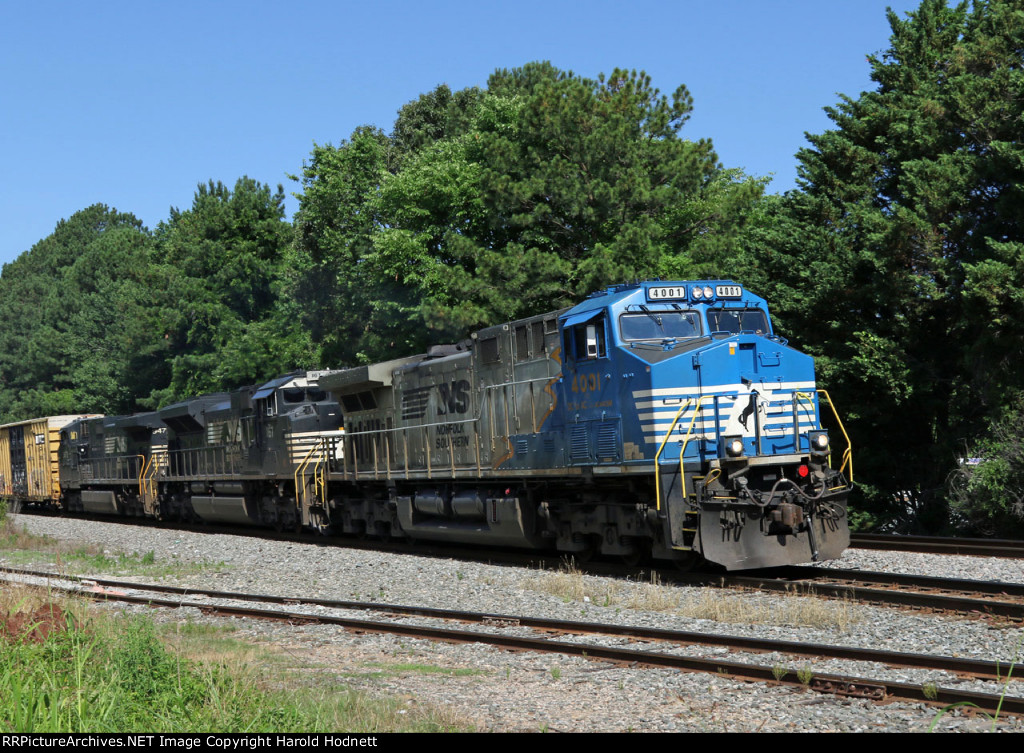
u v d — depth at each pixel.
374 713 8.09
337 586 17.19
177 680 8.70
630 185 29.97
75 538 29.72
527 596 14.67
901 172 27.17
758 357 15.80
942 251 25.03
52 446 42.94
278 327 51.38
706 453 15.18
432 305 32.09
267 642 12.15
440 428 21.23
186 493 33.22
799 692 8.40
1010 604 11.23
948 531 23.94
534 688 9.12
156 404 60.78
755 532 14.96
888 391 24.84
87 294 84.69
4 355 92.00
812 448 15.60
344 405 25.48
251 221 59.94
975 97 23.50
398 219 38.16
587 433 16.73
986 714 7.45
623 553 16.78
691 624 12.04
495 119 37.69
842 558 17.17
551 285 30.94
